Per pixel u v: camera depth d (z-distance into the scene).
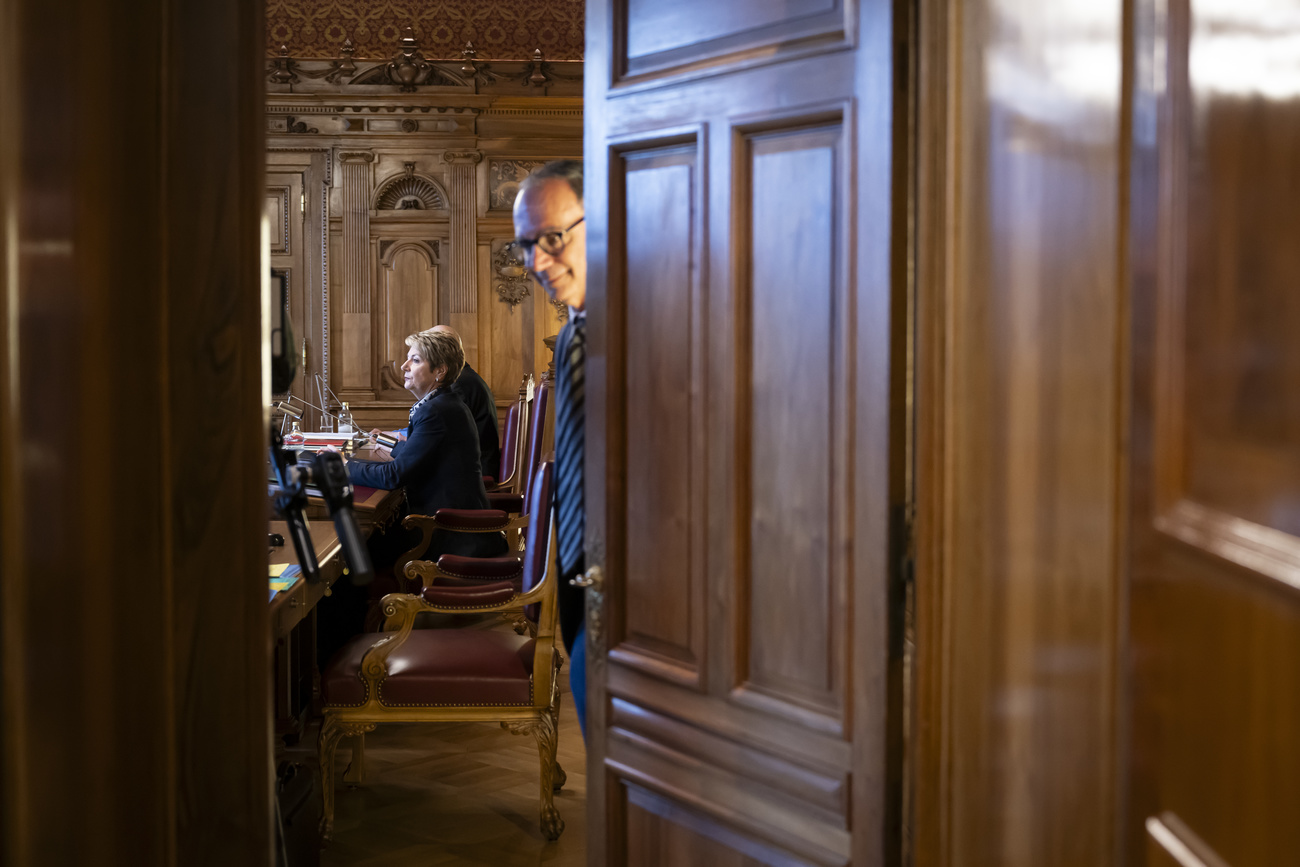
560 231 2.33
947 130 1.62
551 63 8.08
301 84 8.02
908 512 1.70
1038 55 1.40
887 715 1.69
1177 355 1.07
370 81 8.02
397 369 8.21
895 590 1.69
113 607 1.02
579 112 8.13
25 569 0.88
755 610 1.91
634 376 2.10
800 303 1.81
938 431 1.64
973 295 1.59
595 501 2.17
